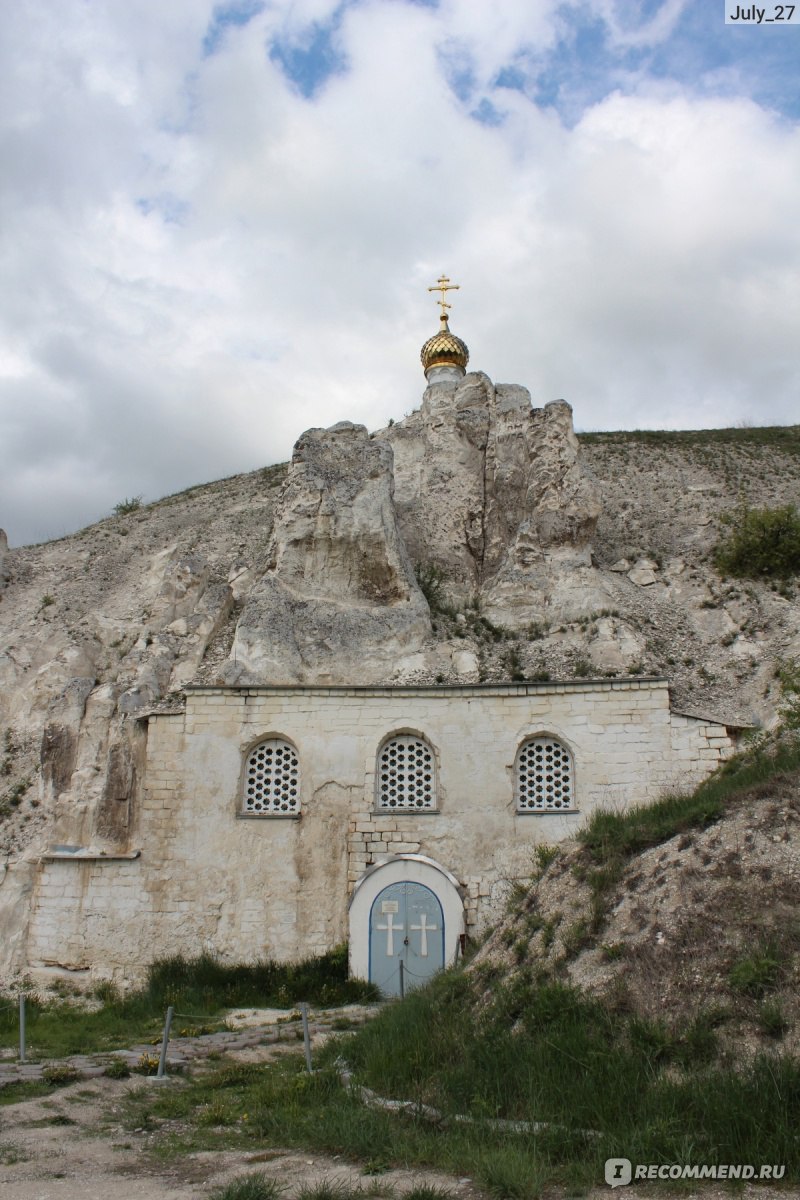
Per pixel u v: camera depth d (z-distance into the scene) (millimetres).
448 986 14297
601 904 13203
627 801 20531
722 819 13648
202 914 20188
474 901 19953
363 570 28891
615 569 34094
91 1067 12359
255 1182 7922
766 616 29922
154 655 28125
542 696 21578
